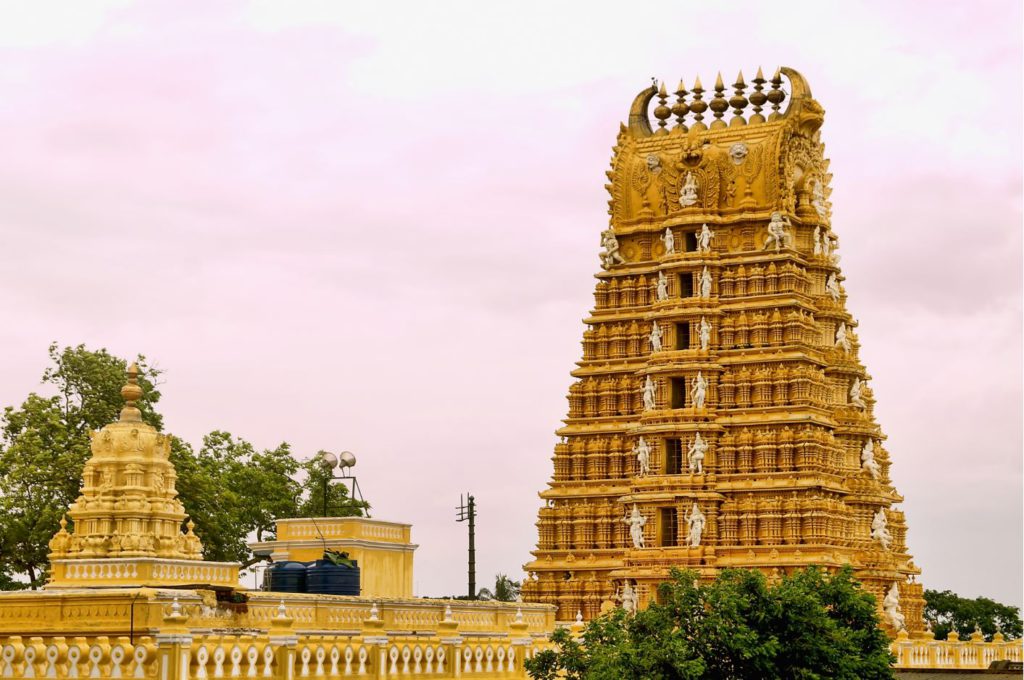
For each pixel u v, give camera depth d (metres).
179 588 61.84
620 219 127.94
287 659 56.75
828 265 125.06
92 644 53.53
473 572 145.38
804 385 119.12
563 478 125.75
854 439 123.12
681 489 118.88
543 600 123.94
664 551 118.31
